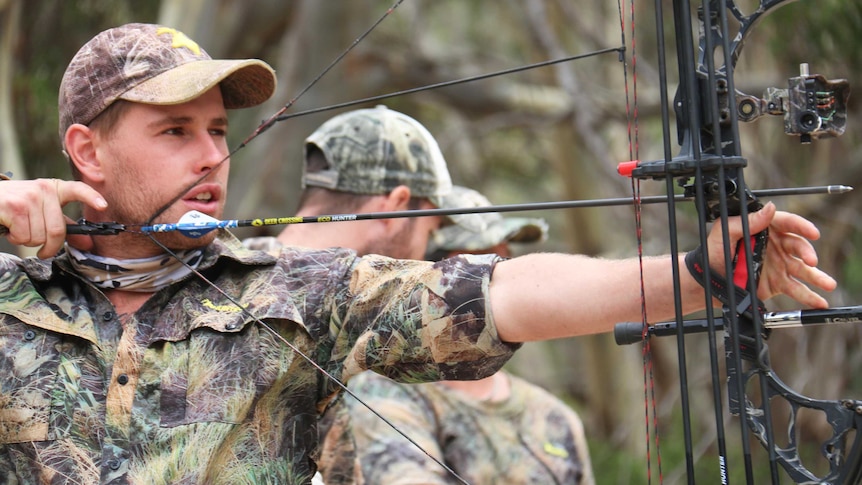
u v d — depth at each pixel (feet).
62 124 23.11
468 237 36.06
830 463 18.02
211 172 22.58
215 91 22.82
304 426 22.30
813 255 18.51
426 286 21.47
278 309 21.89
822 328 65.36
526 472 32.78
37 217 21.40
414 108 97.71
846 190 19.03
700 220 18.08
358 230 32.30
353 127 32.71
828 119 18.71
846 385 65.67
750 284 18.11
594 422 101.14
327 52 72.59
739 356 17.89
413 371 21.90
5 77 59.77
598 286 20.26
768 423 18.12
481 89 85.87
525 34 88.94
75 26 70.33
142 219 22.48
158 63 22.39
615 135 97.19
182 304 22.16
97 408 21.34
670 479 66.64
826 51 65.05
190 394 21.35
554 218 116.98
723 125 18.63
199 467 20.90
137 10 73.77
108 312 22.16
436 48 106.93
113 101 22.30
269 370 21.63
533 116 83.10
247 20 74.28
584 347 101.35
